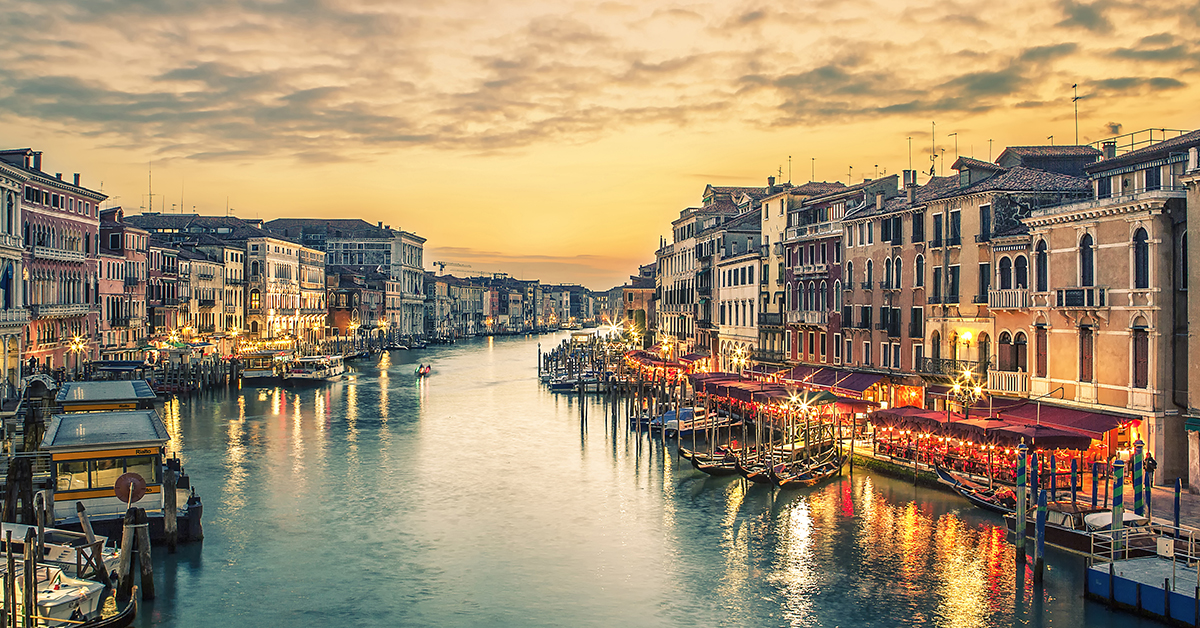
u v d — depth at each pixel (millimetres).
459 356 131125
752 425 49375
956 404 37875
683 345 82062
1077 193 37531
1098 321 31594
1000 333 36969
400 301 156500
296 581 24688
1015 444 29328
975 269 38438
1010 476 31938
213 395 69750
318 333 124188
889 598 23047
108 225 70312
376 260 155500
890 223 44719
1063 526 25297
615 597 23562
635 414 58469
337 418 57219
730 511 31875
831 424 40031
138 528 22562
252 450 44438
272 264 106250
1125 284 30375
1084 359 32406
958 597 22797
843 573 24953
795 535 28547
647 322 122625
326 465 40688
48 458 30156
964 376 36469
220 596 23453
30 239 53219
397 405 65188
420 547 27875
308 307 120750
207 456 42594
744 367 60750
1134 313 29953
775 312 59125
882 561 25797
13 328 48531
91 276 63469
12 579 18844
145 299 76312
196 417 56688
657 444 47188
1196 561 22031
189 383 67938
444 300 195125
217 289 95312
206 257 93562
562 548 27781
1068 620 21078
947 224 40188
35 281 53750
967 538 27500
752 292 62312
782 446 39219
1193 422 28250
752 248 69375
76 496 26594
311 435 49688
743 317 64375
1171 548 22500
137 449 27047
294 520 30859
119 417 30766
